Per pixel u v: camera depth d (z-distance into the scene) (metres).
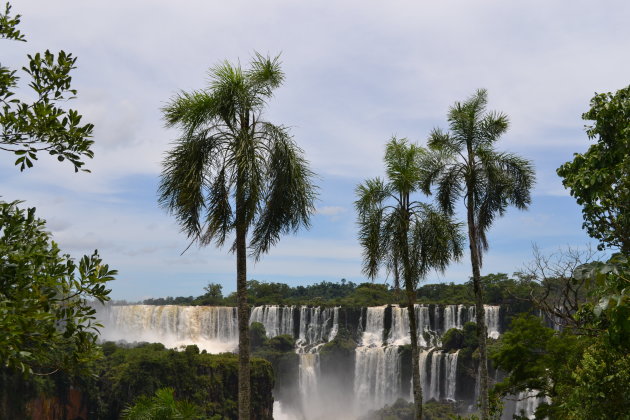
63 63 6.23
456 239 19.88
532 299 16.61
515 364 22.48
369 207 19.28
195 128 12.75
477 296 20.47
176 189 12.48
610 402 11.21
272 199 12.74
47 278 5.82
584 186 13.23
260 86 13.06
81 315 6.22
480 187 20.66
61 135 6.08
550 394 21.88
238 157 11.95
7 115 5.83
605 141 13.76
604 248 14.25
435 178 21.28
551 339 21.39
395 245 18.94
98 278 6.10
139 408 12.45
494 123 20.75
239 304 12.55
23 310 5.51
